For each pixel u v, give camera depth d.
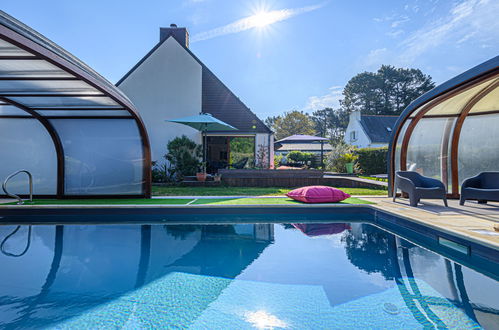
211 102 14.86
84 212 6.02
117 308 2.36
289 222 5.72
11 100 6.11
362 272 3.14
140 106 13.63
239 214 6.11
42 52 3.75
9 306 2.37
